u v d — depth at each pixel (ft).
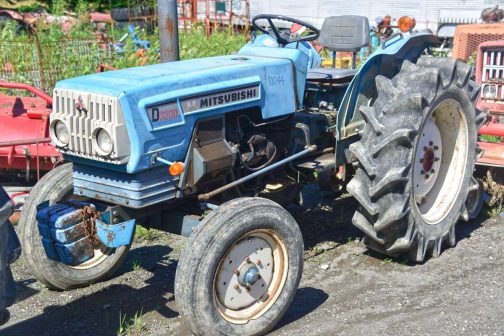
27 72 31.91
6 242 10.69
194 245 11.85
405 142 14.84
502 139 20.25
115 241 12.66
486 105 22.08
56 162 20.66
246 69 14.06
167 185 12.94
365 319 13.60
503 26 28.32
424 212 16.98
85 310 14.35
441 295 14.65
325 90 17.66
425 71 15.51
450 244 17.39
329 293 14.90
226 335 12.35
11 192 22.08
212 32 56.03
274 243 13.09
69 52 33.63
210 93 13.23
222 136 13.69
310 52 18.69
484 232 18.57
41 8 74.59
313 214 20.21
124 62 35.17
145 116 12.10
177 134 12.73
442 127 17.24
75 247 12.74
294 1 65.46
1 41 33.01
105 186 12.88
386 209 15.20
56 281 14.85
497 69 23.49
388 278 15.67
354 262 16.66
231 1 61.82
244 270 12.59
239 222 12.10
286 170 16.22
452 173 17.57
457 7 57.57
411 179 15.26
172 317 13.91
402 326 13.23
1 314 10.91
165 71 13.39
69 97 12.53
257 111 14.60
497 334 12.84
